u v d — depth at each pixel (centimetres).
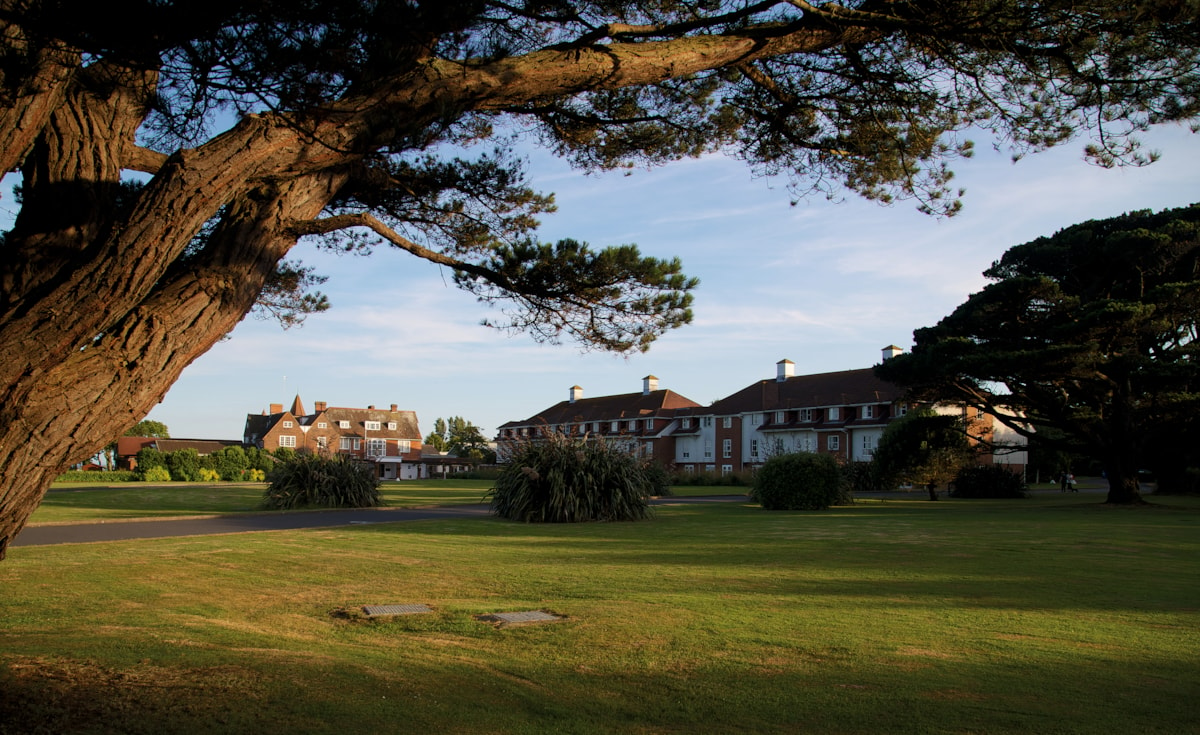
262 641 607
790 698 469
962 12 530
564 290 670
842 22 541
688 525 1750
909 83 642
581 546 1290
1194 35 544
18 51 372
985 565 1045
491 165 702
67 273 404
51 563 1049
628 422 7550
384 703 455
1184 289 2492
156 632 632
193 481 5525
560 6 504
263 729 408
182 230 416
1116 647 590
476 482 5503
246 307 458
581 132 717
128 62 405
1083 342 2495
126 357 402
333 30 392
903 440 3225
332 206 684
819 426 5756
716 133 741
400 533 1527
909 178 744
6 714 420
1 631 632
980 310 2795
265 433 8381
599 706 454
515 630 647
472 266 629
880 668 533
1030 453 5512
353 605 760
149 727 408
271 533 1518
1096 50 568
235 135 436
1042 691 481
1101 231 2923
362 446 8775
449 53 470
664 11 601
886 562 1074
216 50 388
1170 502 2948
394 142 516
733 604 759
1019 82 611
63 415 380
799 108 683
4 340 378
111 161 471
